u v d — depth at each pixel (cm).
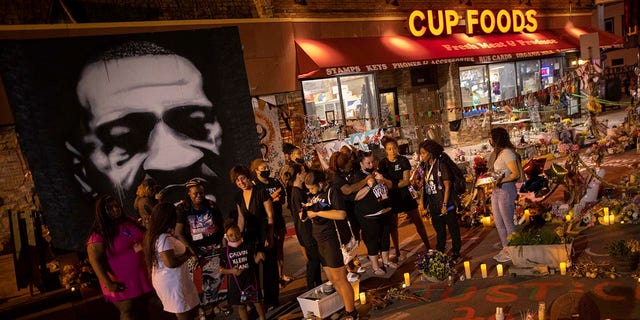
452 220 696
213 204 674
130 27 955
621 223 764
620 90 2402
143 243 518
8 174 839
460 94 1548
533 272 619
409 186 756
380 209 707
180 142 981
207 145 1009
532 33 1720
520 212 795
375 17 1324
